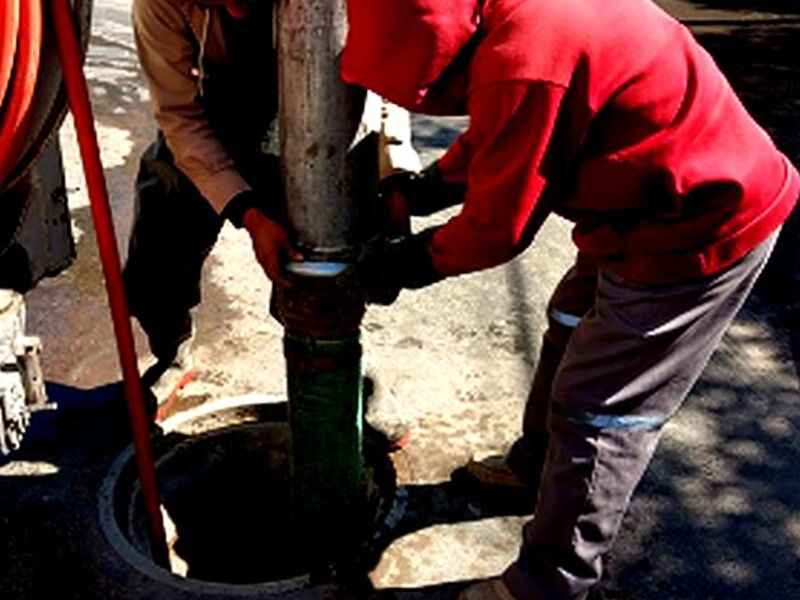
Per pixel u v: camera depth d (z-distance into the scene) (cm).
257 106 237
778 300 333
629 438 200
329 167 198
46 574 235
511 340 306
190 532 263
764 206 186
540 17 165
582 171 182
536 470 250
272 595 231
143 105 427
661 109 174
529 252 344
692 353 197
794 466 270
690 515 254
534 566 211
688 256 186
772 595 235
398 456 266
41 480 258
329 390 222
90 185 207
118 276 216
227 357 297
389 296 210
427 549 242
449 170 208
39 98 196
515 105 165
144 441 232
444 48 165
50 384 286
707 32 569
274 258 210
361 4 167
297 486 238
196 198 246
